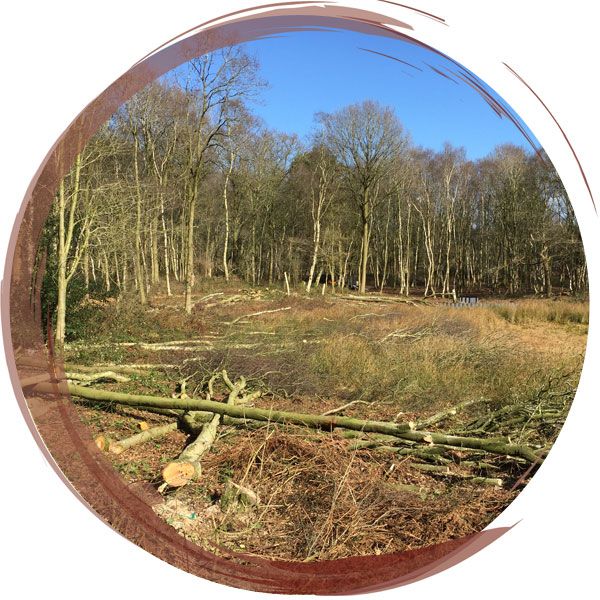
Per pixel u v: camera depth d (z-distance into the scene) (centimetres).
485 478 404
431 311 1064
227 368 664
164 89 1070
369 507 356
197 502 372
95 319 805
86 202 783
